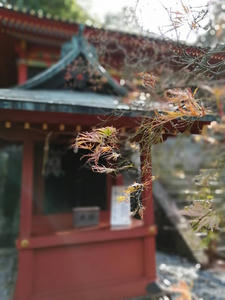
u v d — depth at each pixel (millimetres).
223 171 1672
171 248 5023
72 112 1853
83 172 3574
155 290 2979
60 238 2896
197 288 3320
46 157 3246
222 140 1919
